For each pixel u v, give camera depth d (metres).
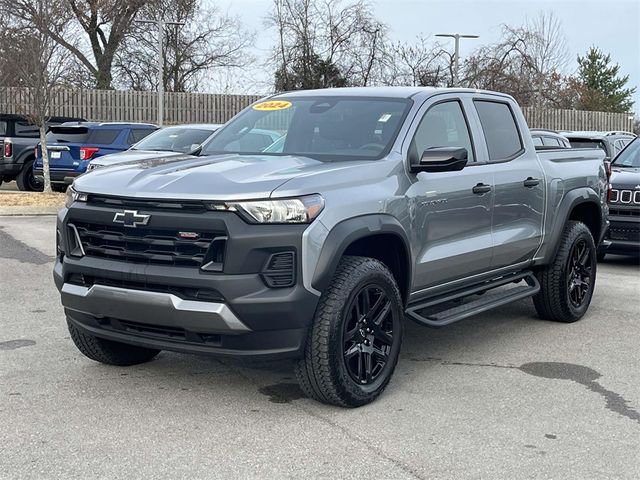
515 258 6.60
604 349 6.43
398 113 5.68
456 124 6.13
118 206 4.75
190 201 4.52
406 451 4.23
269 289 4.46
